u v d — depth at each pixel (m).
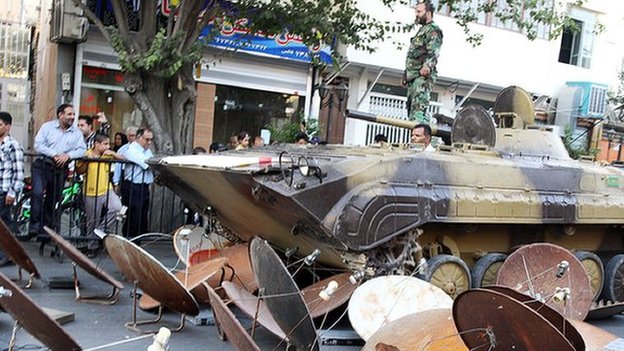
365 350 5.14
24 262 7.67
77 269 8.88
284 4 11.98
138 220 10.30
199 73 14.35
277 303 5.41
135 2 13.64
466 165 7.38
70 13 13.65
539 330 4.10
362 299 6.33
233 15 11.75
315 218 6.21
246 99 16.70
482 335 4.39
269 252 5.45
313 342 5.35
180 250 8.72
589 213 8.30
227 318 4.81
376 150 7.79
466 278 7.51
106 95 14.84
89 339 6.22
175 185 8.43
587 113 20.50
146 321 6.88
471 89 19.98
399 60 18.03
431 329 5.12
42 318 4.59
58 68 14.34
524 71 20.53
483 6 12.95
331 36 12.38
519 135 9.28
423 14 10.52
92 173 9.63
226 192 7.06
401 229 6.70
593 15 21.95
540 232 8.71
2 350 5.57
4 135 9.04
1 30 18.08
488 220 7.36
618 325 8.41
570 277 7.14
